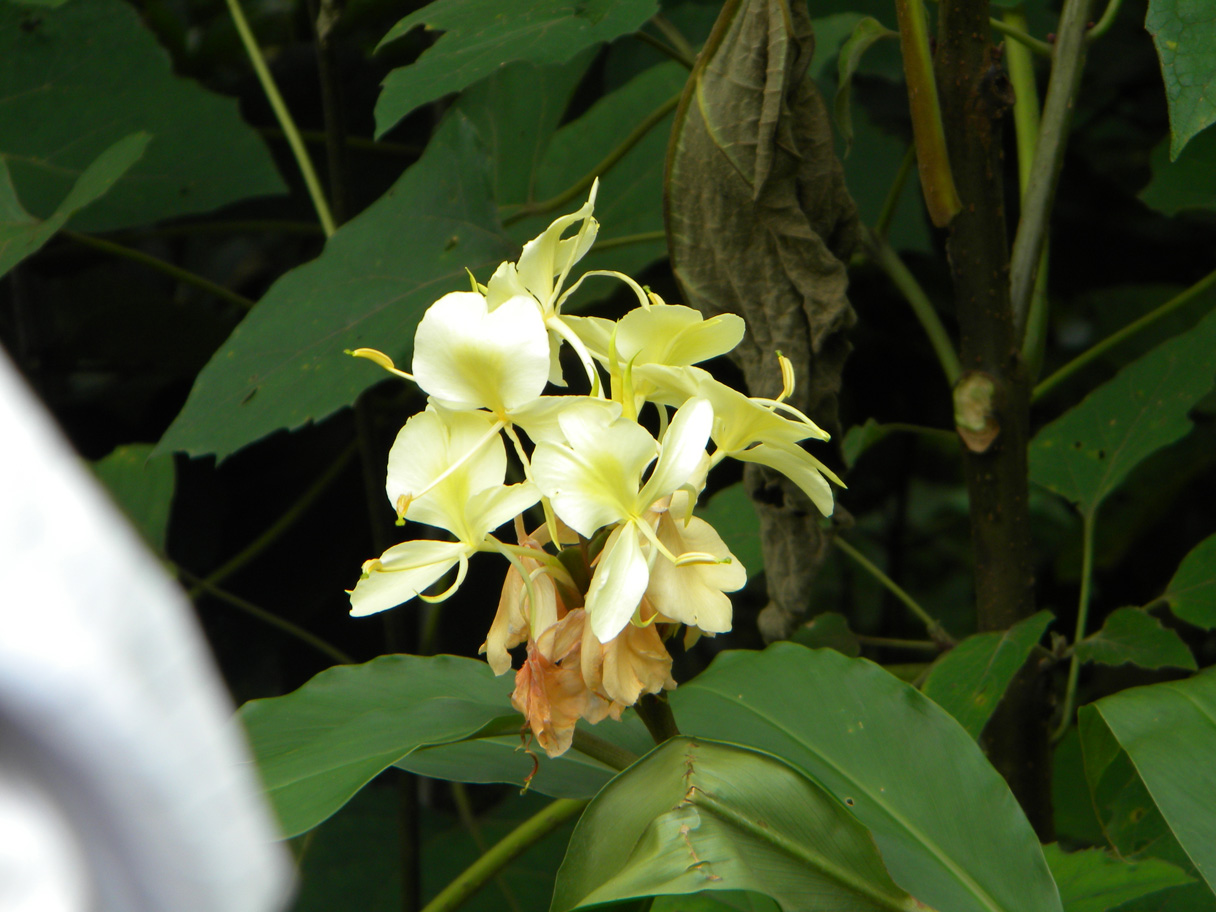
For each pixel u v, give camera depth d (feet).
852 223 3.38
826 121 3.34
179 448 3.53
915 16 3.32
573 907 2.71
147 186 4.75
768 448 2.89
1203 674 3.16
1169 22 2.92
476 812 5.98
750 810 2.76
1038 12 5.37
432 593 5.79
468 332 2.77
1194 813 2.96
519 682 2.82
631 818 2.78
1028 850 2.96
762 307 3.40
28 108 4.74
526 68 5.36
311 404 3.49
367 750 3.02
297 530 6.56
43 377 6.12
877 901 2.74
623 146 4.34
